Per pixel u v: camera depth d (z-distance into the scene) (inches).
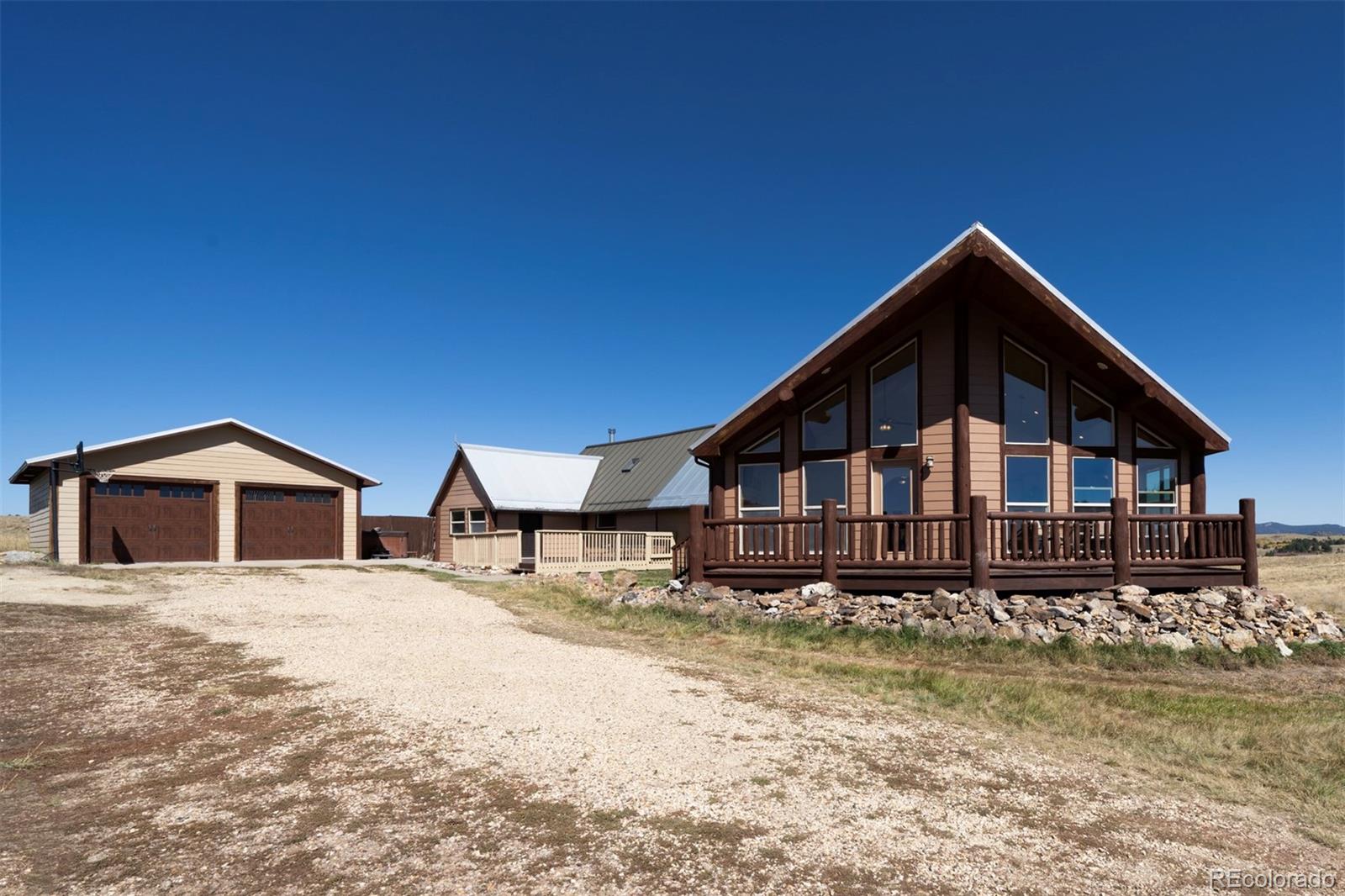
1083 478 604.1
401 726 254.7
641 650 414.6
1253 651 427.5
